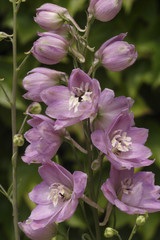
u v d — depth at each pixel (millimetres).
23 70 1013
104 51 659
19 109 1007
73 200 624
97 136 627
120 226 1002
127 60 656
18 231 723
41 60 666
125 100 640
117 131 640
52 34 657
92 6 674
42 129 645
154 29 1006
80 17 1006
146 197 644
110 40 658
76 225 1017
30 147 669
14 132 726
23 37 1008
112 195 632
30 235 656
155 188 645
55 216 637
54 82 667
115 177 643
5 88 994
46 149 650
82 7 993
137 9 1013
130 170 645
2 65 1013
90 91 639
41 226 639
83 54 664
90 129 656
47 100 641
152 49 1002
